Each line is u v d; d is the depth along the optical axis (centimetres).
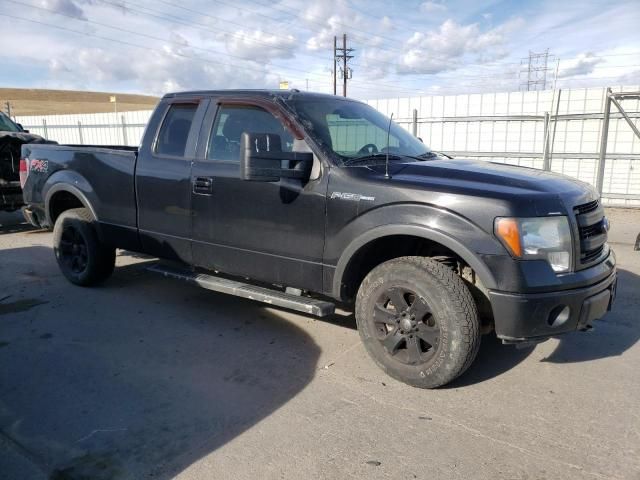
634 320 468
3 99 8544
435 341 334
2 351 410
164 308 506
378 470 264
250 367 382
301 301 390
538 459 272
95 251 542
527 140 1170
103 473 264
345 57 4556
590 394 339
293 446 284
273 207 395
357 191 354
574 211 328
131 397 339
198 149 444
